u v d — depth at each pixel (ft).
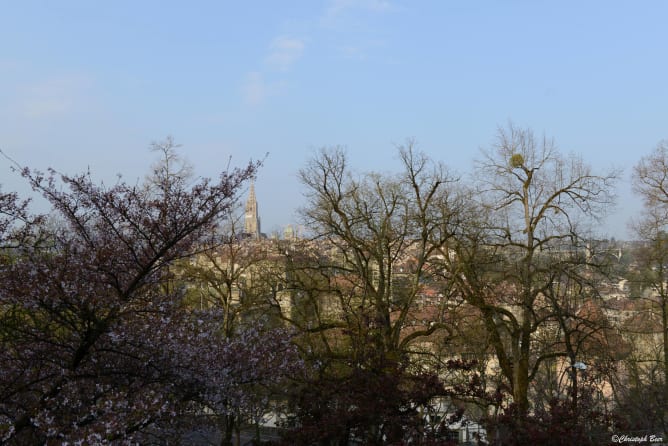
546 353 94.22
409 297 83.92
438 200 87.04
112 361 48.91
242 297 102.06
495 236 87.25
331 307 102.83
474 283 85.30
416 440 48.49
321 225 88.48
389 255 86.63
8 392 45.60
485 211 88.53
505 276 86.43
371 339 72.33
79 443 37.11
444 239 85.66
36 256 45.44
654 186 110.83
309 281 93.25
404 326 90.84
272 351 56.13
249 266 104.78
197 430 60.90
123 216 45.68
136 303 46.93
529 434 47.34
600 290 92.99
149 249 47.57
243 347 53.52
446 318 86.53
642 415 80.89
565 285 92.22
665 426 80.43
